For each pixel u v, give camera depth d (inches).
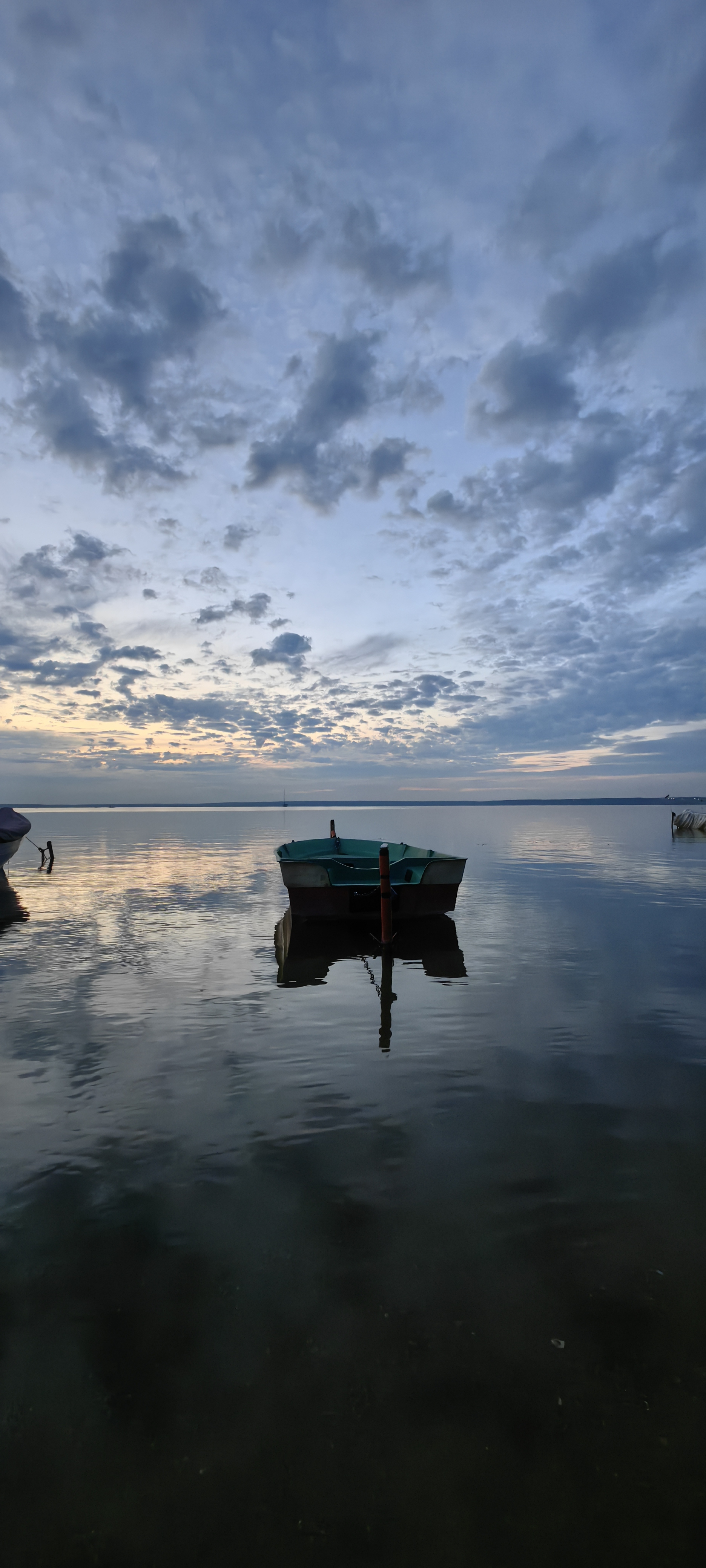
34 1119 171.8
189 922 463.2
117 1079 197.5
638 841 1247.5
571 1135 162.2
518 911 493.0
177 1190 139.1
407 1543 70.6
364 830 1695.4
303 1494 75.7
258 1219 128.2
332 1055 216.1
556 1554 69.5
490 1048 221.9
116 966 337.4
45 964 341.7
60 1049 222.1
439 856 462.6
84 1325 100.6
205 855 1051.9
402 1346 96.0
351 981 307.7
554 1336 97.7
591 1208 131.3
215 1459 79.6
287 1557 69.5
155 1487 76.6
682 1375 90.4
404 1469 78.2
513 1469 78.1
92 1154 154.2
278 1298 106.0
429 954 361.4
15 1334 98.7
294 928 441.1
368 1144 158.2
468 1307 103.9
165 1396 87.9
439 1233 123.5
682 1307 103.5
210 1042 228.2
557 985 297.9
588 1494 75.2
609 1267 113.5
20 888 644.1
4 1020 252.4
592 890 600.1
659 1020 249.9
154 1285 109.3
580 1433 82.1
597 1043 225.5
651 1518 72.8
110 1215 129.9
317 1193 137.4
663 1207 131.6
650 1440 81.4
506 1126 167.2
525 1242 120.7
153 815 3631.9
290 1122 169.8
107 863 919.0
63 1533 72.4
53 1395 88.1
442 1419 84.1
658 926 432.5
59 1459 79.7
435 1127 166.7
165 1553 70.3
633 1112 174.4
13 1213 131.1
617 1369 91.4
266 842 1344.7
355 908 440.1
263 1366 92.5
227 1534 71.8
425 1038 231.3
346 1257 116.6
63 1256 117.3
